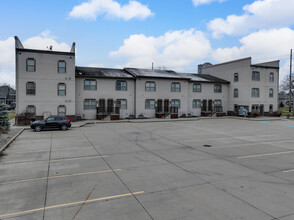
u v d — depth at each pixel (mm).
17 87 26547
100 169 9516
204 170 9453
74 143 15148
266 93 39719
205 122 30406
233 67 41125
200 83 39781
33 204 6285
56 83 28000
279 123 29844
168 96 36406
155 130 21906
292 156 12070
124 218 5543
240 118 35781
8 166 9883
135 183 7914
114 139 16766
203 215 5711
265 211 5949
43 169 9492
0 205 6219
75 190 7281
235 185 7785
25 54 26750
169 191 7223
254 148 14070
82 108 31328
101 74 32969
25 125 25016
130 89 34188
